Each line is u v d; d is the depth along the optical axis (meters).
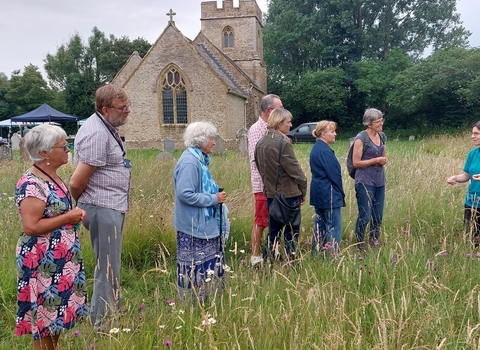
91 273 4.36
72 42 56.59
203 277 3.39
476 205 4.67
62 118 25.08
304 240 5.20
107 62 54.94
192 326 2.83
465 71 32.28
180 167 3.43
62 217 2.68
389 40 46.50
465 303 3.07
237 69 35.34
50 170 2.76
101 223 3.21
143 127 29.19
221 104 28.16
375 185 4.98
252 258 4.35
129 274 4.37
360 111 43.97
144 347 2.61
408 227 5.04
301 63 47.22
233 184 8.08
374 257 4.04
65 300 2.75
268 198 4.36
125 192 3.37
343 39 45.69
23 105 53.78
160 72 28.61
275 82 48.00
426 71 34.47
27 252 2.64
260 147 4.32
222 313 2.85
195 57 28.17
